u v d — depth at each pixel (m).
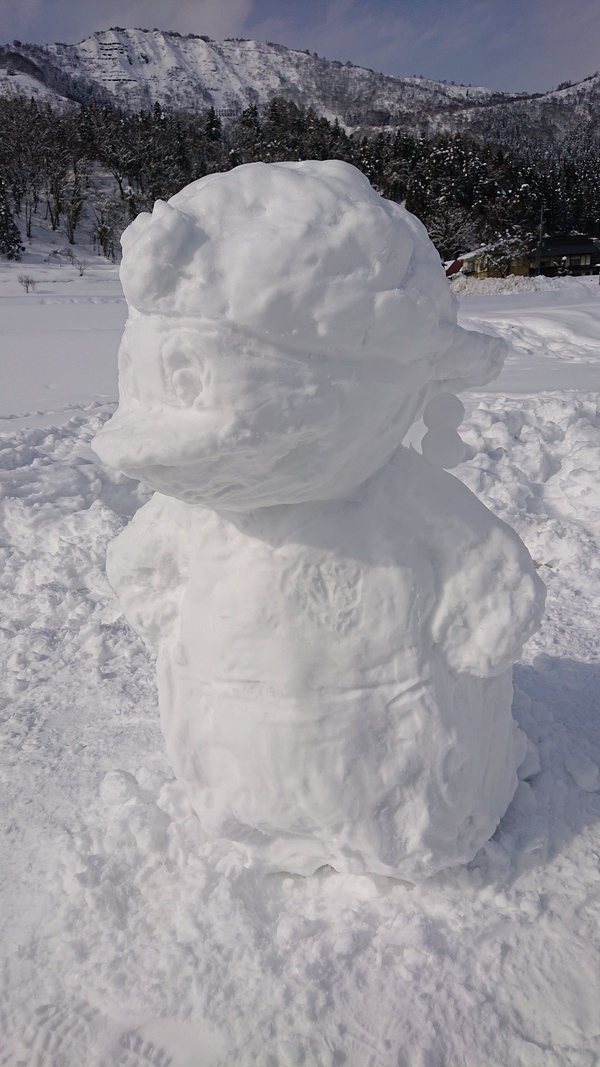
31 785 3.07
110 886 2.44
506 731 2.45
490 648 2.11
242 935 2.24
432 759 2.08
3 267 53.41
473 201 63.12
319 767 2.04
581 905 2.36
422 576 2.06
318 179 1.71
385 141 79.31
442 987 2.13
